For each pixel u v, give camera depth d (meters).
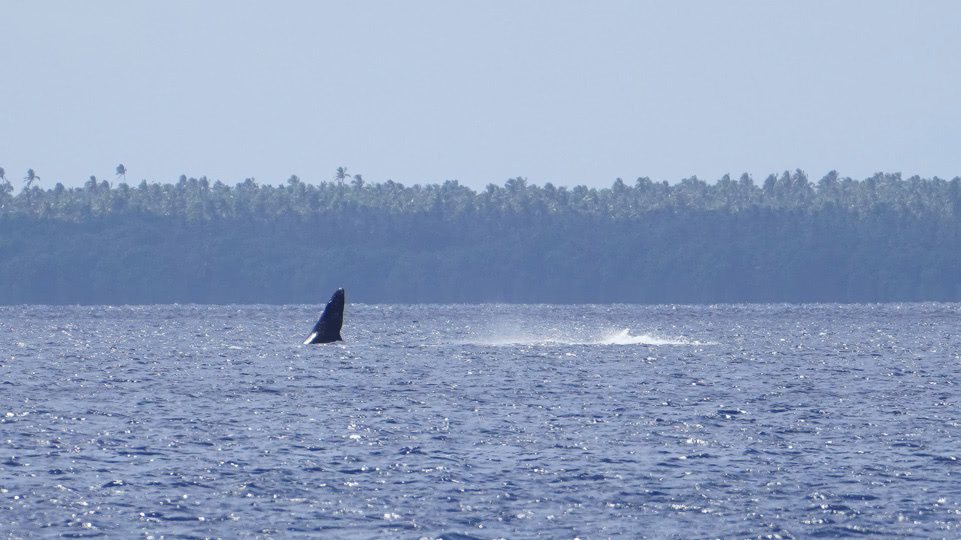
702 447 153.62
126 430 166.38
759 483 132.25
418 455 147.75
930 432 164.88
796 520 117.44
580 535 112.88
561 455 148.00
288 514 119.69
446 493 127.88
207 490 128.88
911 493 127.12
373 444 155.38
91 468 139.38
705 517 118.69
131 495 126.44
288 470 138.62
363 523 116.81
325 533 113.56
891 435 162.62
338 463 142.75
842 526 115.31
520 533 113.62
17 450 149.88
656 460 144.88
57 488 129.12
